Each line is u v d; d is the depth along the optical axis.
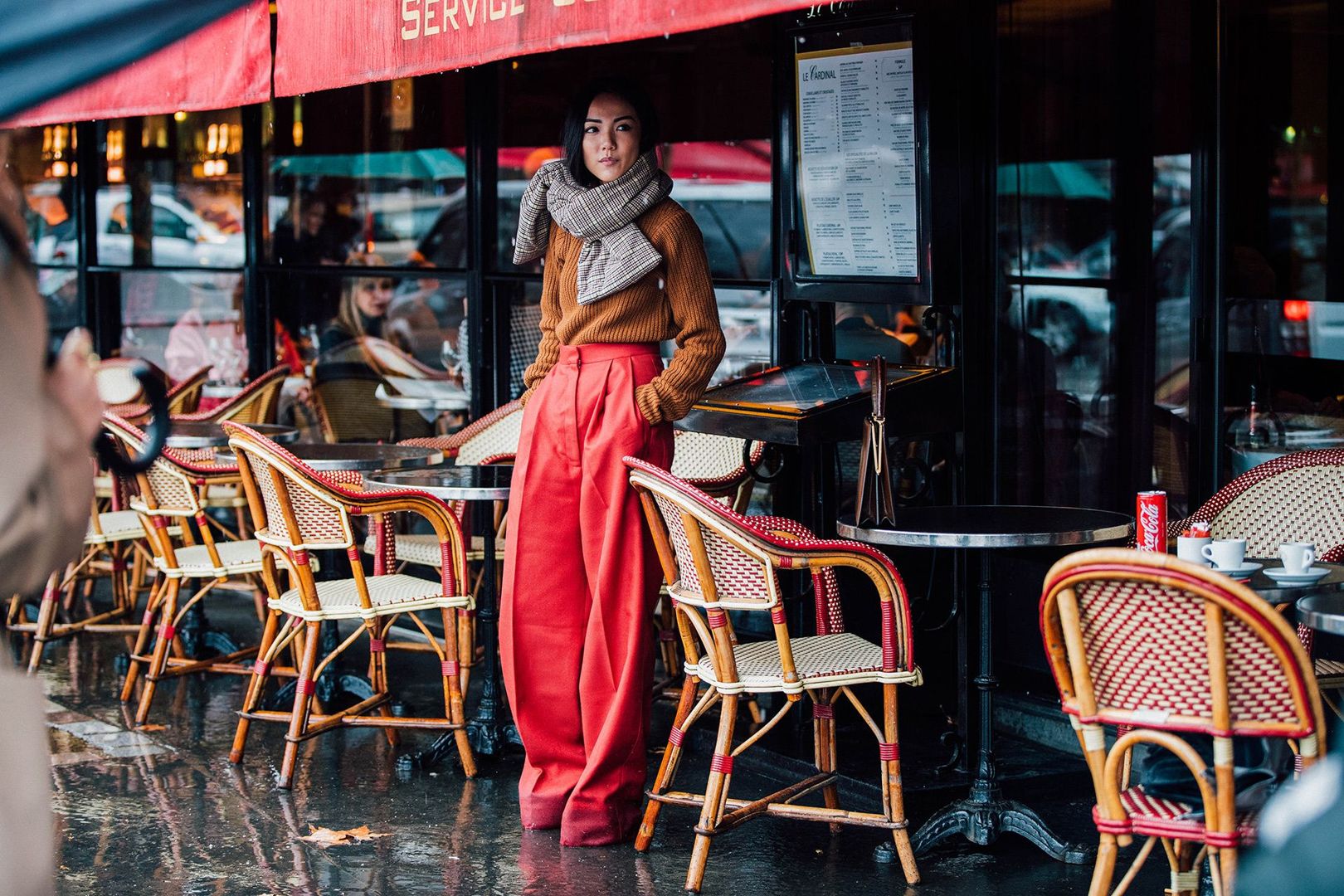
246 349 7.59
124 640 6.80
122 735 5.36
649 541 4.17
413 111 6.81
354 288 7.12
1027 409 4.97
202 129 7.66
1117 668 2.82
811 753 4.72
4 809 1.27
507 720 5.07
